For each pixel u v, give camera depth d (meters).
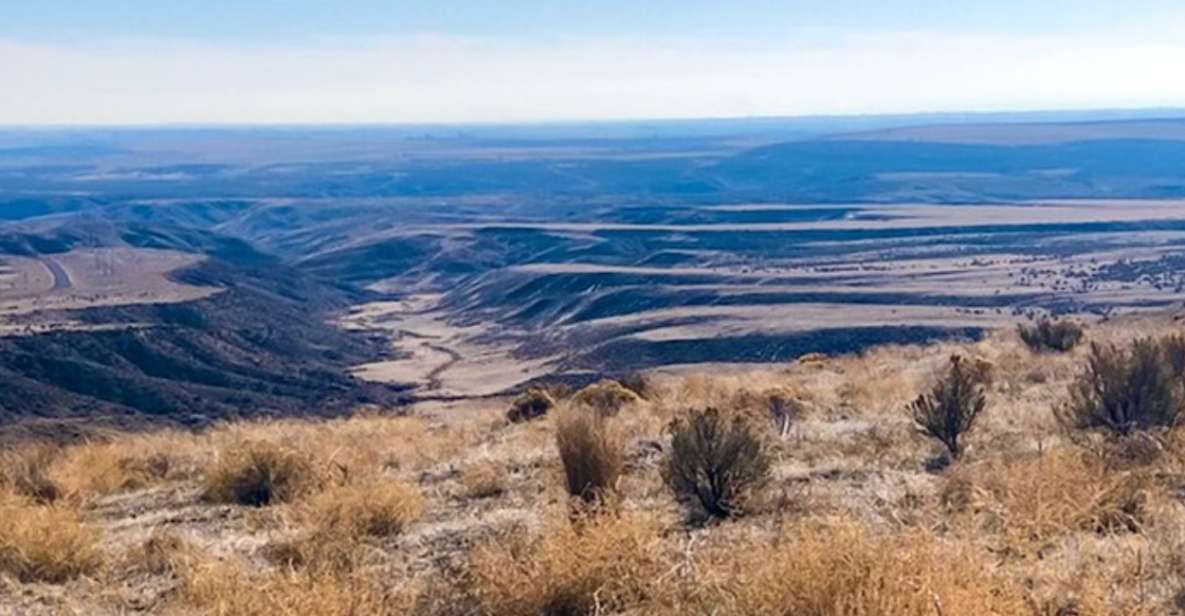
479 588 7.81
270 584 7.93
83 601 8.72
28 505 12.05
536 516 10.36
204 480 14.76
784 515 9.13
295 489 13.28
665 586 7.24
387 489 11.41
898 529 7.98
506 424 21.36
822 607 6.12
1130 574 6.96
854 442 13.60
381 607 7.54
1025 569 7.16
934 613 5.75
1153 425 11.98
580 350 125.75
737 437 10.27
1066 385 17.41
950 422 12.57
